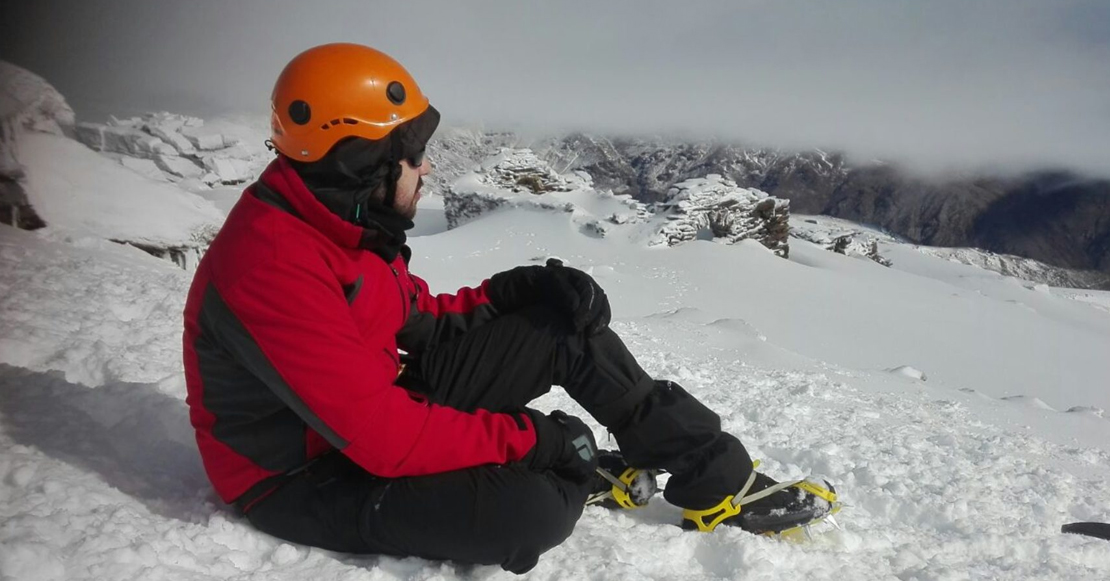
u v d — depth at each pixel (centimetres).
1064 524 317
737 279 3212
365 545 201
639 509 258
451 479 194
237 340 184
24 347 345
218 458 209
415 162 199
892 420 513
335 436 185
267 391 197
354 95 183
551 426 205
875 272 4266
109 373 338
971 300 3669
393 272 213
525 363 218
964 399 708
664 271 3222
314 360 179
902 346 2811
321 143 183
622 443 229
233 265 182
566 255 3350
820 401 549
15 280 519
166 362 379
